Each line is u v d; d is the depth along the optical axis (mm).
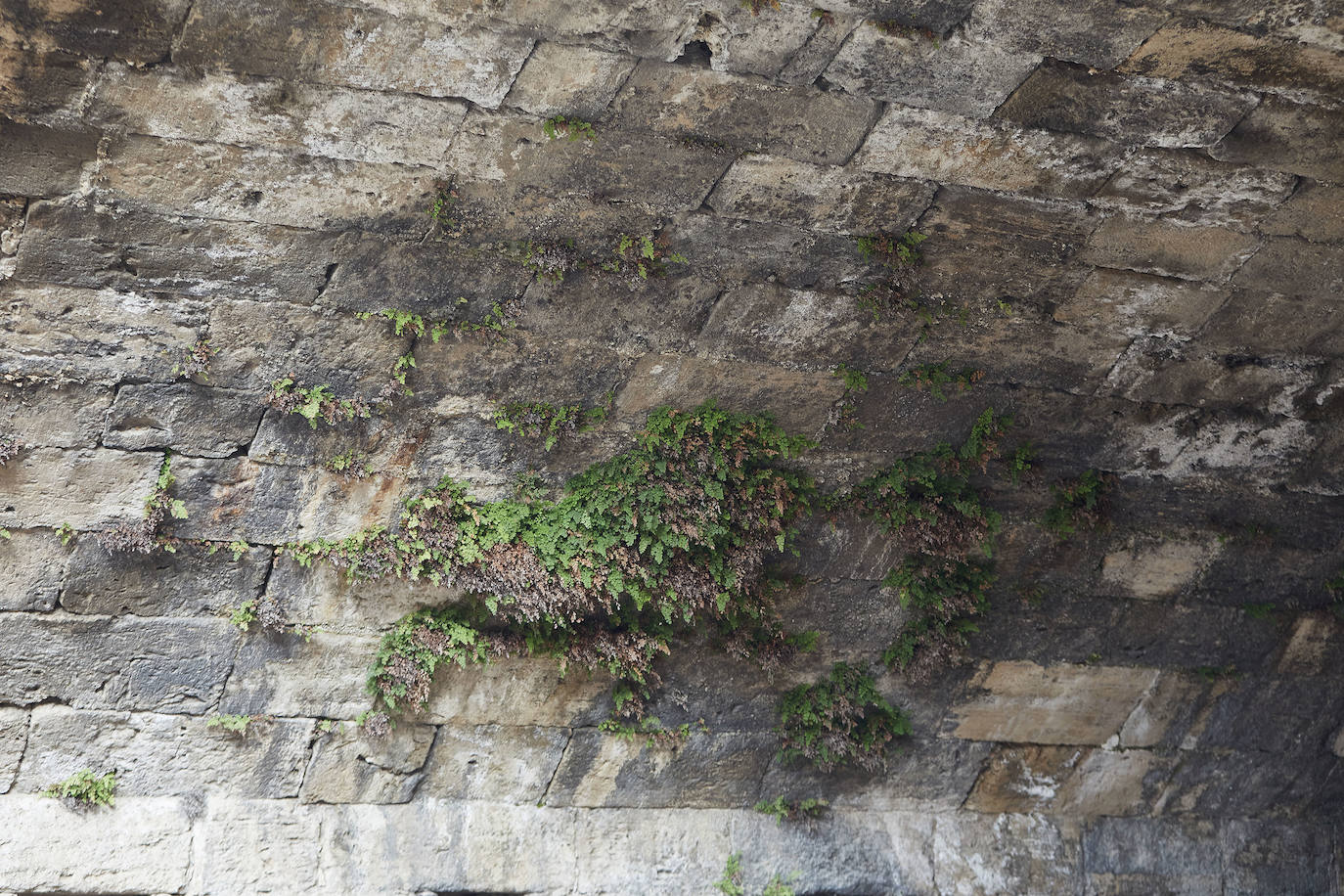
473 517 7426
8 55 5234
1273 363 7887
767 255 6797
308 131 5766
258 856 7695
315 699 7719
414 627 7656
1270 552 9094
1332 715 10023
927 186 6508
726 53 5645
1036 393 7871
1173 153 6371
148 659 7316
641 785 8734
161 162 5789
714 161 6223
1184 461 8461
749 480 7680
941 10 5492
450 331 6770
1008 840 9719
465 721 8109
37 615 7012
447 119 5820
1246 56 5742
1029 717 9438
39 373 6363
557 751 8406
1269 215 6781
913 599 8578
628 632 8039
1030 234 6844
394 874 7992
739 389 7438
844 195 6512
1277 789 10258
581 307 6852
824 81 5879
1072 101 6031
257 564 7262
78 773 7363
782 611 8414
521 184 6227
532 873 8367
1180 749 9891
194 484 6910
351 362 6754
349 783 7980
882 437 7871
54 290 6129
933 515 8062
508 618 7879
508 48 5500
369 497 7238
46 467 6629
